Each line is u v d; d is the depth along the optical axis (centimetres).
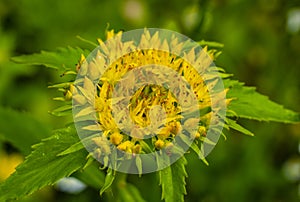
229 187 49
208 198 49
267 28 57
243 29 56
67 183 43
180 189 30
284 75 56
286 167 52
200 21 43
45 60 33
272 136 53
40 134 37
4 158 48
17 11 56
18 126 37
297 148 53
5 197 30
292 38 57
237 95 34
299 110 55
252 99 34
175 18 55
